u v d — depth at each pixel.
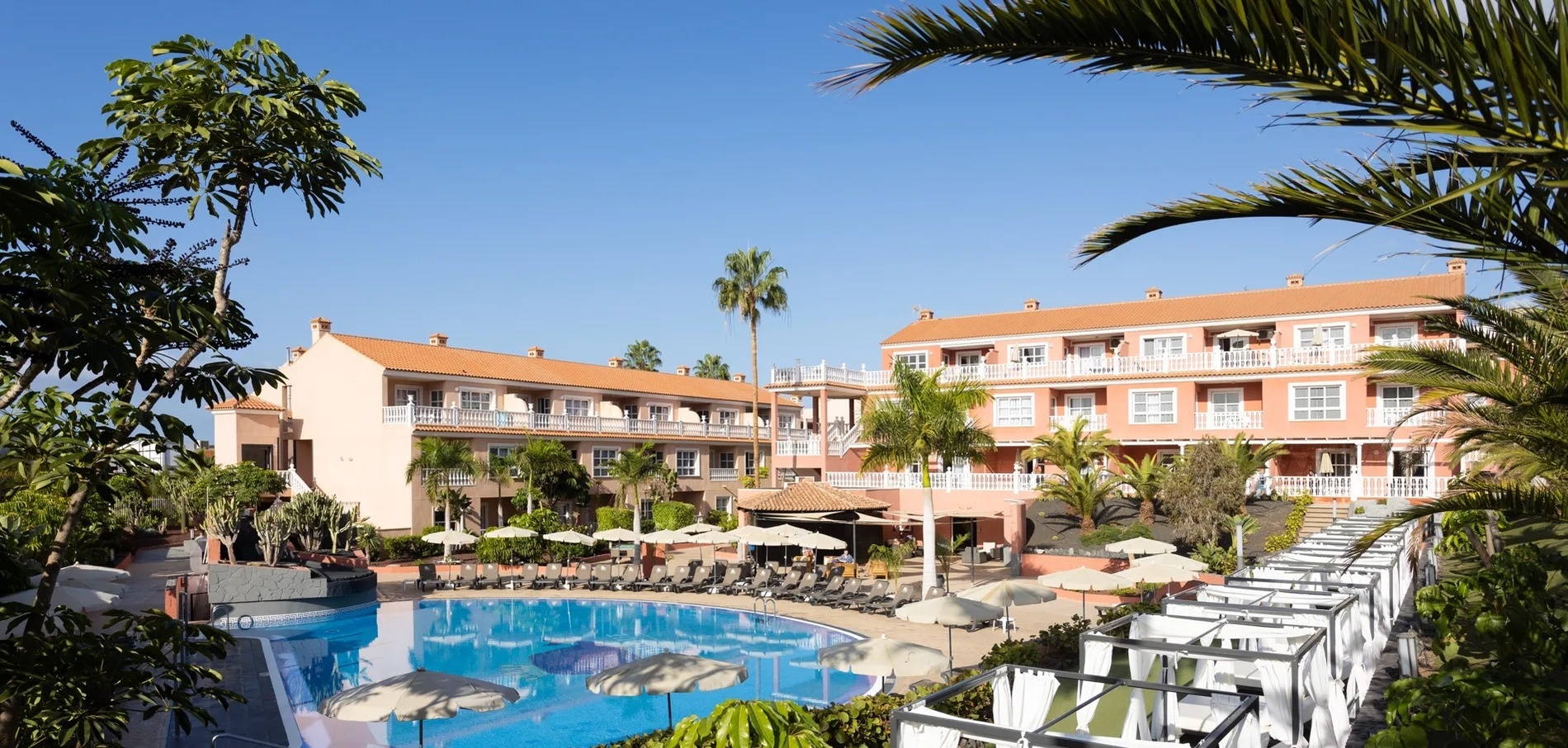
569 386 56.03
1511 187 5.21
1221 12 4.52
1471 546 27.97
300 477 51.56
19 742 6.51
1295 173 5.83
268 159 7.85
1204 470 34.44
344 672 22.31
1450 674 8.49
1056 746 7.65
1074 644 16.89
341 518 37.41
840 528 42.69
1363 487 38.88
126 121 7.61
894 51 5.49
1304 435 42.28
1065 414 48.94
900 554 35.06
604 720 17.81
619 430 55.88
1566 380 9.21
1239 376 43.94
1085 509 39.06
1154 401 45.94
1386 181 5.54
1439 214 5.50
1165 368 45.78
